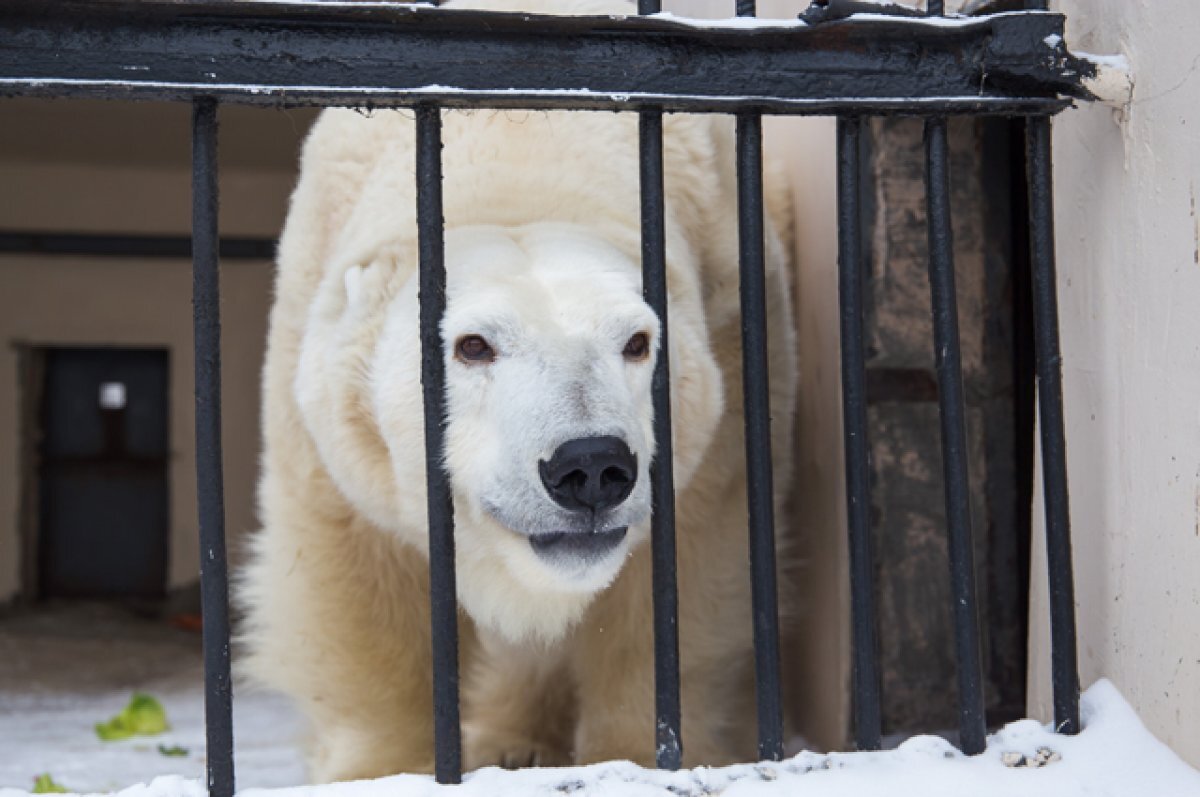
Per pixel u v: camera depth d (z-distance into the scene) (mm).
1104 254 2875
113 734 5855
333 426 3652
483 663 4461
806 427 4930
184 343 12484
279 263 4277
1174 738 2623
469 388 3176
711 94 2672
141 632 10836
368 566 3990
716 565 4012
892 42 2709
